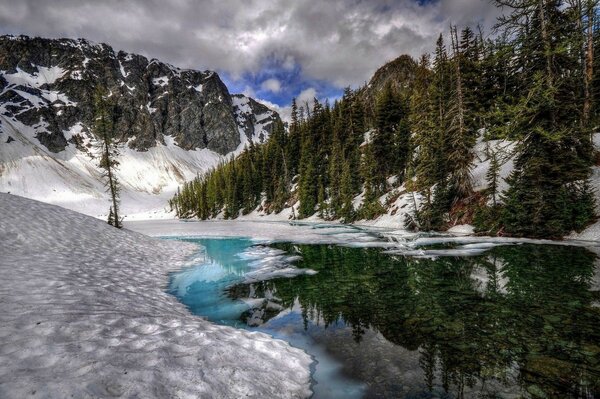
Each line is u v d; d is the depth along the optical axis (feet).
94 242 55.62
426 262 51.42
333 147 198.39
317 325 27.81
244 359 18.51
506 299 31.04
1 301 21.90
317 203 198.80
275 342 22.35
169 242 81.97
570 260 45.80
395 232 99.30
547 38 50.31
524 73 56.90
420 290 36.37
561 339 21.93
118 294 31.09
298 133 257.14
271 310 32.86
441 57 132.05
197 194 363.97
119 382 13.34
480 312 28.09
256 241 95.25
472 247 61.21
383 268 49.47
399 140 149.48
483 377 17.78
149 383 13.71
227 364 17.30
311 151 220.43
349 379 18.16
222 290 41.70
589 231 61.21
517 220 70.69
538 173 65.51
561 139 60.90
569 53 52.24
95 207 617.62
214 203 309.22
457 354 20.71
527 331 23.45
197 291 41.22
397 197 133.08
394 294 35.58
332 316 29.89
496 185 80.89
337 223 156.76
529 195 67.82
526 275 39.06
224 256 68.23
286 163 249.34
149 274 46.65
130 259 53.16
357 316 29.48
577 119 61.21
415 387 17.07
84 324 19.40
